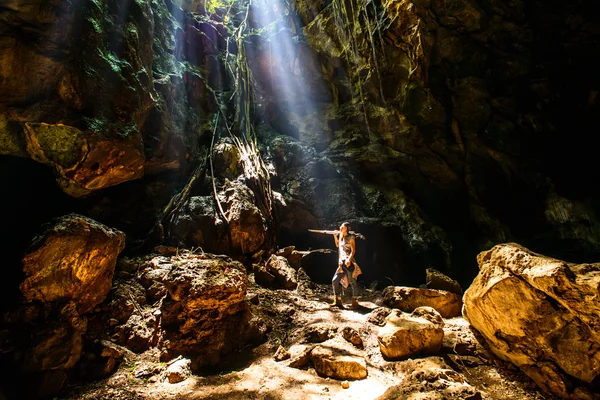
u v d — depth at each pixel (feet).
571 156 31.81
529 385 12.44
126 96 15.85
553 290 11.43
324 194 32.07
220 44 37.47
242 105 34.42
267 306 18.70
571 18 29.04
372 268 29.04
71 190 17.06
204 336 14.25
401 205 33.55
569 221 30.37
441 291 19.98
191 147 28.14
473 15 28.37
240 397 11.35
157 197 24.18
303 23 37.22
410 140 33.94
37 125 13.92
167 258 20.15
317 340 15.58
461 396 10.53
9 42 11.62
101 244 14.48
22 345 11.82
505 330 13.28
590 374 11.03
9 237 15.88
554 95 31.24
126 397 11.43
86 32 13.96
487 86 31.63
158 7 27.45
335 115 37.47
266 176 29.09
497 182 34.42
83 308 14.25
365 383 12.09
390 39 30.63
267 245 25.82
